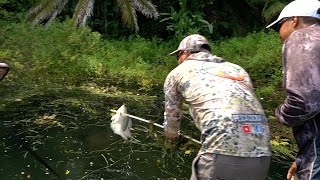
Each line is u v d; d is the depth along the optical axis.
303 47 1.55
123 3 6.89
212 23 7.94
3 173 2.79
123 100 4.54
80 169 2.91
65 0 7.02
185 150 3.20
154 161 3.08
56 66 5.33
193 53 2.18
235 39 6.90
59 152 3.16
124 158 3.12
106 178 2.80
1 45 5.58
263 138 1.81
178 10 8.27
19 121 3.71
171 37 7.73
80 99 4.45
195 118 1.92
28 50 5.50
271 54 5.76
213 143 1.78
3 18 6.97
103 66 5.61
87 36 6.21
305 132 1.64
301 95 1.48
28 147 3.21
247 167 1.74
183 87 1.99
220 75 1.96
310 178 1.64
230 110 1.80
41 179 2.75
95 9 8.04
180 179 2.85
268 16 7.43
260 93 5.11
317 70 1.48
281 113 1.63
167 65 5.96
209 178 1.80
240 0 8.83
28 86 4.73
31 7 7.31
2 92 4.44
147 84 5.20
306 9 1.73
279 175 3.00
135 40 6.99
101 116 3.97
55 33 5.88
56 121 3.76
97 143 3.35
